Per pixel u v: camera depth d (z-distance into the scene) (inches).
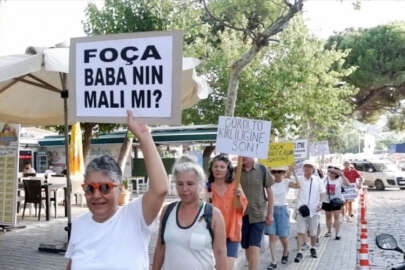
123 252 130.8
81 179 679.1
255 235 318.3
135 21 693.9
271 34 548.7
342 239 554.6
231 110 570.3
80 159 669.9
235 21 646.5
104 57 155.9
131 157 1137.4
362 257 298.7
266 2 625.3
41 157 1307.8
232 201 265.1
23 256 430.9
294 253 470.3
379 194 1274.6
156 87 151.3
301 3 536.1
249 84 887.1
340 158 1925.4
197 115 954.1
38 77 423.5
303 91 917.8
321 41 959.0
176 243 176.2
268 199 330.3
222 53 903.1
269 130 297.3
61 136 1114.1
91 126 777.6
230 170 270.2
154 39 151.0
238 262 413.7
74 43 158.9
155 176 133.6
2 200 550.9
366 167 1438.2
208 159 1094.4
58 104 477.1
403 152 2370.8
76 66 159.0
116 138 1045.8
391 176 1393.9
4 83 386.9
